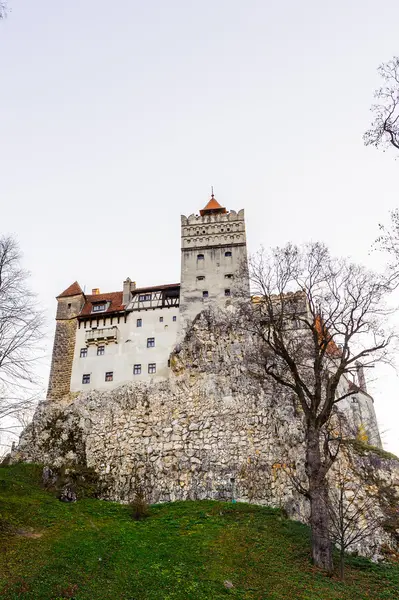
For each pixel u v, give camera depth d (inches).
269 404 1561.3
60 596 689.0
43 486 1423.5
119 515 1234.6
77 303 2030.0
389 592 834.2
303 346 1240.8
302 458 1373.0
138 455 1561.3
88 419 1679.4
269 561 921.5
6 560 812.6
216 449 1519.4
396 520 1187.3
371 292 1009.5
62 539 956.0
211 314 1841.8
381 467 1332.4
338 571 912.9
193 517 1206.9
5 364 993.5
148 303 1946.4
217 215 2100.1
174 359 1754.4
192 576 828.0
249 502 1369.3
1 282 1073.5
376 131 725.3
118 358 1836.9
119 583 767.7
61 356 1893.5
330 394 996.6
